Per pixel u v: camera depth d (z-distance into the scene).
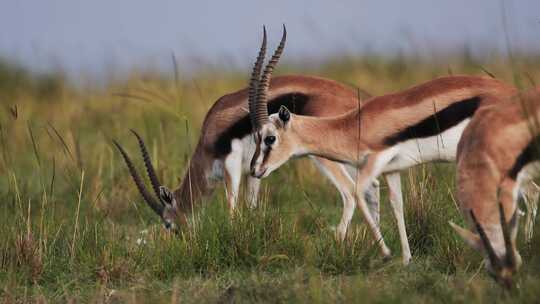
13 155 36.56
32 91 55.75
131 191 30.06
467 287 17.78
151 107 40.06
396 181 22.77
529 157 16.95
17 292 20.52
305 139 23.12
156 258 21.67
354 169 24.28
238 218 22.44
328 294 18.47
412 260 21.84
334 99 25.44
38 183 31.75
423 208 23.56
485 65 45.12
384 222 25.39
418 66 51.66
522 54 41.81
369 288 18.22
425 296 17.58
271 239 21.98
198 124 40.72
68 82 56.25
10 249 22.02
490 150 16.83
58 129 41.81
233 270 21.30
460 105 21.95
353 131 22.75
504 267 15.60
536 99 17.28
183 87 48.97
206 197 27.61
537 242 19.41
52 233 23.45
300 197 28.91
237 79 54.16
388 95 22.97
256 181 27.41
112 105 43.88
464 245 20.62
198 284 20.33
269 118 23.16
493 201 16.50
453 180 25.70
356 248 21.44
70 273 21.50
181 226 25.38
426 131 22.23
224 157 27.00
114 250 22.17
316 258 21.12
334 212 27.27
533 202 21.59
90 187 29.88
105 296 19.84
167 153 33.31
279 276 20.56
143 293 19.73
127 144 36.97
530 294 16.06
